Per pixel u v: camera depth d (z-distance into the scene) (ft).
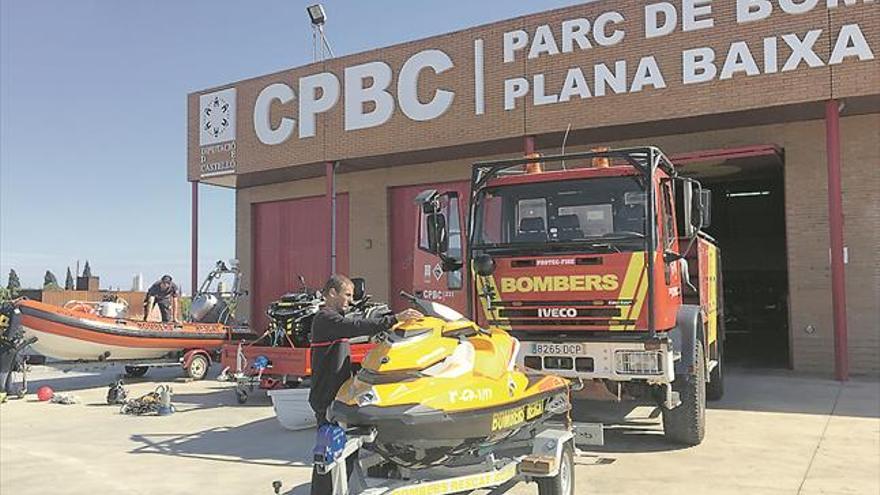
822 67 40.11
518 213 24.68
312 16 57.98
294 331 37.40
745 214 71.10
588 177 23.88
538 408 18.38
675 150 49.52
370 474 17.13
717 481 21.04
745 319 71.00
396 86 53.83
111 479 22.61
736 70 42.24
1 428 31.73
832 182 40.29
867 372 43.75
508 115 49.19
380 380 15.49
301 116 58.08
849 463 22.90
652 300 22.13
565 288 23.11
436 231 26.25
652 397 24.07
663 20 44.34
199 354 49.44
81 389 45.55
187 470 23.54
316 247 66.85
